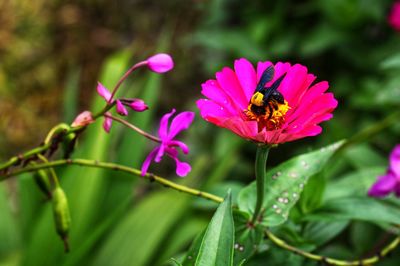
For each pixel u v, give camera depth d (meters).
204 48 1.30
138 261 0.69
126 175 0.74
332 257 0.56
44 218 0.69
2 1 1.48
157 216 0.72
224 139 0.99
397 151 0.50
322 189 0.48
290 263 0.47
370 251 0.54
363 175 0.54
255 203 0.44
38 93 1.40
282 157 1.00
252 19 1.04
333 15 0.96
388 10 0.95
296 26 1.01
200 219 0.73
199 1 1.51
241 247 0.43
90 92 1.44
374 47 0.97
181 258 0.45
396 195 0.50
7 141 1.30
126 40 1.52
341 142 0.45
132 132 0.75
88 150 0.73
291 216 0.48
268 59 1.01
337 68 1.00
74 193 0.71
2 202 0.76
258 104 0.40
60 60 1.46
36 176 0.47
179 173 0.42
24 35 1.46
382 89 0.86
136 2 1.58
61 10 1.52
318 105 0.39
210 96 0.39
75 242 0.69
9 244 0.74
